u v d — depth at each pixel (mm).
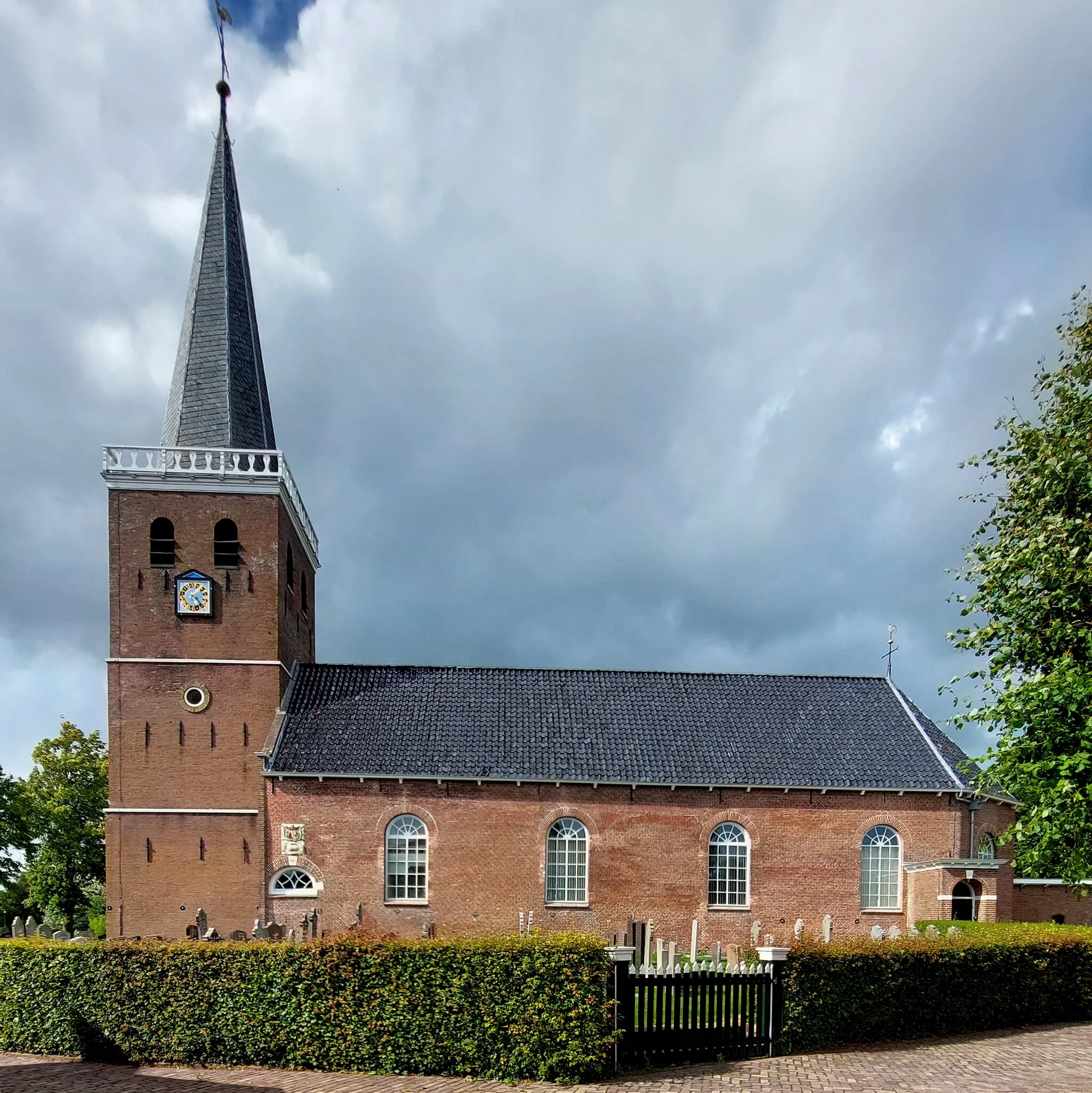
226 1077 13273
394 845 27766
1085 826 12273
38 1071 13719
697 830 28219
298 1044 13695
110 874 27938
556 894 27891
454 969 13383
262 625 29641
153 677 29047
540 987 13070
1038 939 17094
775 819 28469
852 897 28203
